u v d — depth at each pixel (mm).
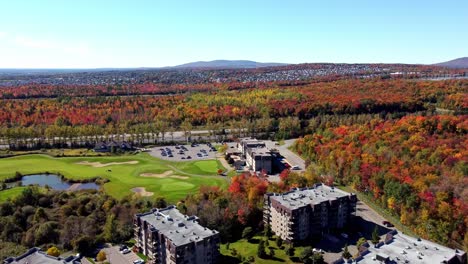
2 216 185000
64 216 189250
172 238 144625
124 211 192500
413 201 186625
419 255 129500
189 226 155375
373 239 165625
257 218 192750
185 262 141125
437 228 172250
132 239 175625
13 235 171250
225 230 177500
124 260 157750
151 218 162125
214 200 195375
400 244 138000
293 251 162875
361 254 131250
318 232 177375
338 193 190750
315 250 163250
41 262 126062
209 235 147750
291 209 167500
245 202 195750
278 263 155625
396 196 194625
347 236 178000
